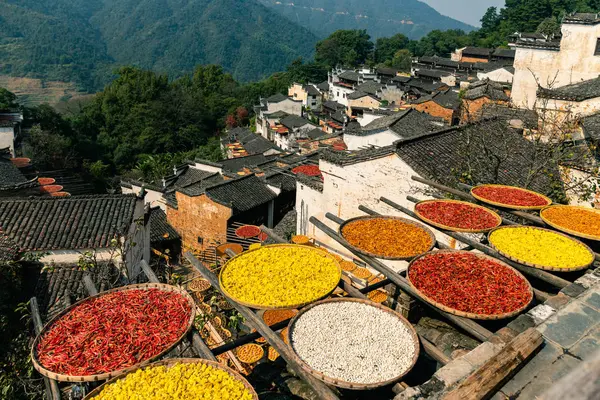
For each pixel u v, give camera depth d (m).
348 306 6.72
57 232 16.83
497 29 108.19
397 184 15.61
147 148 73.81
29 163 34.12
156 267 22.14
